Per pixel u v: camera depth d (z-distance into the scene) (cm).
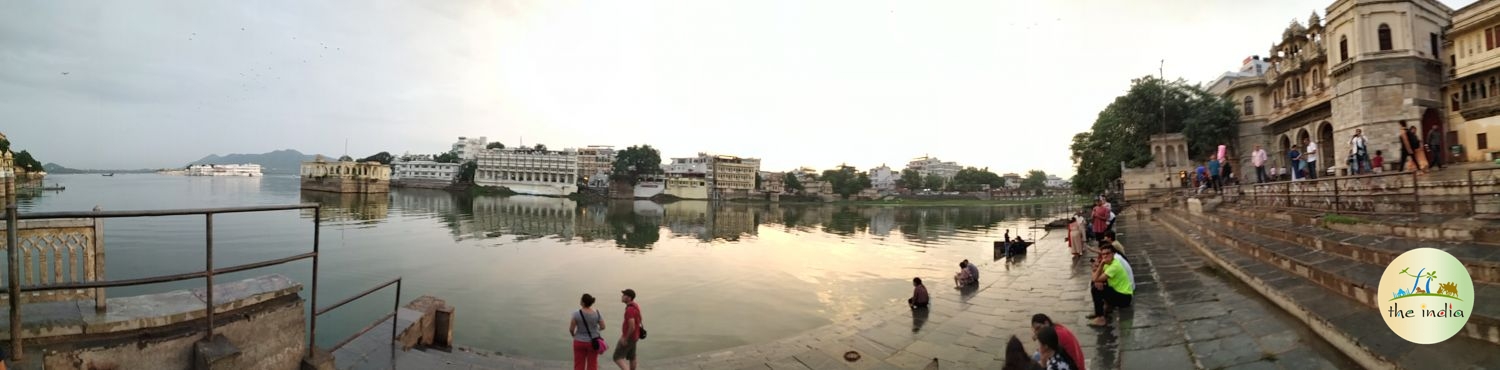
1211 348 827
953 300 1664
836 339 1276
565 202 11044
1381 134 2709
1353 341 679
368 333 920
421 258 3475
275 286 633
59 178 19962
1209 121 4438
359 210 7169
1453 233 917
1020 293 1625
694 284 2777
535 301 2355
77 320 484
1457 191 1289
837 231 5916
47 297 578
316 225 658
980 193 15788
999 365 1010
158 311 526
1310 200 1634
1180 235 2228
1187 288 1236
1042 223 6925
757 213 9294
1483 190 1184
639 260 3597
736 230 5972
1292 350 751
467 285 2675
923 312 1523
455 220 6194
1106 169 5344
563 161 13338
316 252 662
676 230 5862
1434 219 1053
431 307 1063
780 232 5791
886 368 1057
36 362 453
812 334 1362
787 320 2080
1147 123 4788
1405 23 2719
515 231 5231
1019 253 2809
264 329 597
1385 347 642
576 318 889
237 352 540
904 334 1287
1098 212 2023
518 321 2028
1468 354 591
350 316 1975
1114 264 1067
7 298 569
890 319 1465
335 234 4575
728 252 4066
